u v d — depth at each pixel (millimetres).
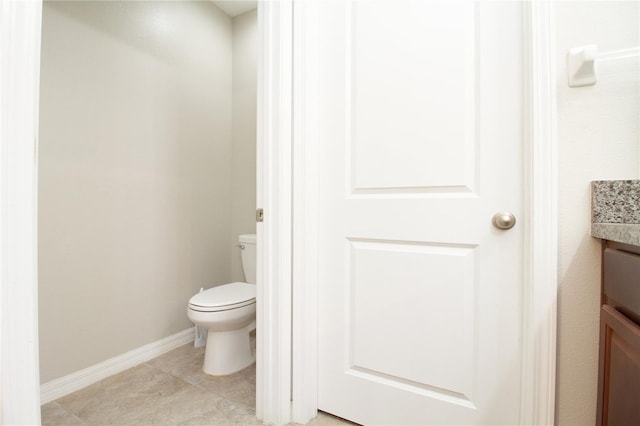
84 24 1518
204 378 1588
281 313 1208
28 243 672
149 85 1819
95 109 1562
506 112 981
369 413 1189
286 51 1207
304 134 1222
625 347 640
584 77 868
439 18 1069
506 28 982
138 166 1762
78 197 1500
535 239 911
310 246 1238
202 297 1631
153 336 1835
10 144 651
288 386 1225
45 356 1391
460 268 1043
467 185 1035
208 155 2199
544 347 902
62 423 1242
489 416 1007
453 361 1055
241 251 2135
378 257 1170
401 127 1129
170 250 1940
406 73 1120
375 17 1173
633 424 587
